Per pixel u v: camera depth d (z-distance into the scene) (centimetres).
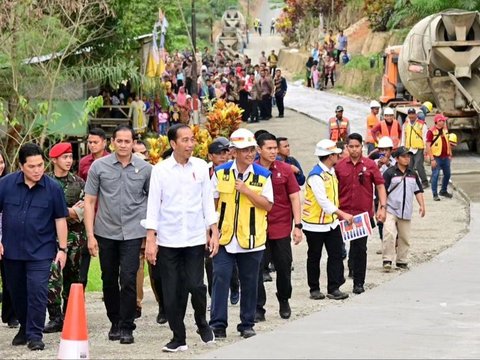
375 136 3716
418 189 2291
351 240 2005
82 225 1741
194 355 1450
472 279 2117
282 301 1773
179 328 1482
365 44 7819
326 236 1973
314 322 1677
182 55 7331
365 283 2136
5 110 3008
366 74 7150
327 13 9400
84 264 1756
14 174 1591
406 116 4184
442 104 4344
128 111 4597
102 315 1892
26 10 3092
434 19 4378
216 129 2472
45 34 3166
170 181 1471
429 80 4347
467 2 5462
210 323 1596
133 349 1523
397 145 3681
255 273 1585
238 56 9844
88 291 2208
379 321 1675
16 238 1567
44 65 3334
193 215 1477
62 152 1733
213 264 1584
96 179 1594
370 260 2455
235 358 1384
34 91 3328
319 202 1942
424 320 1681
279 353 1413
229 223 1567
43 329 1630
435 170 3412
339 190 2034
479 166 4019
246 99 6153
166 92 5291
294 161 2216
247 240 1562
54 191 1583
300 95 7494
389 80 4891
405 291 1991
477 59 4309
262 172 1570
